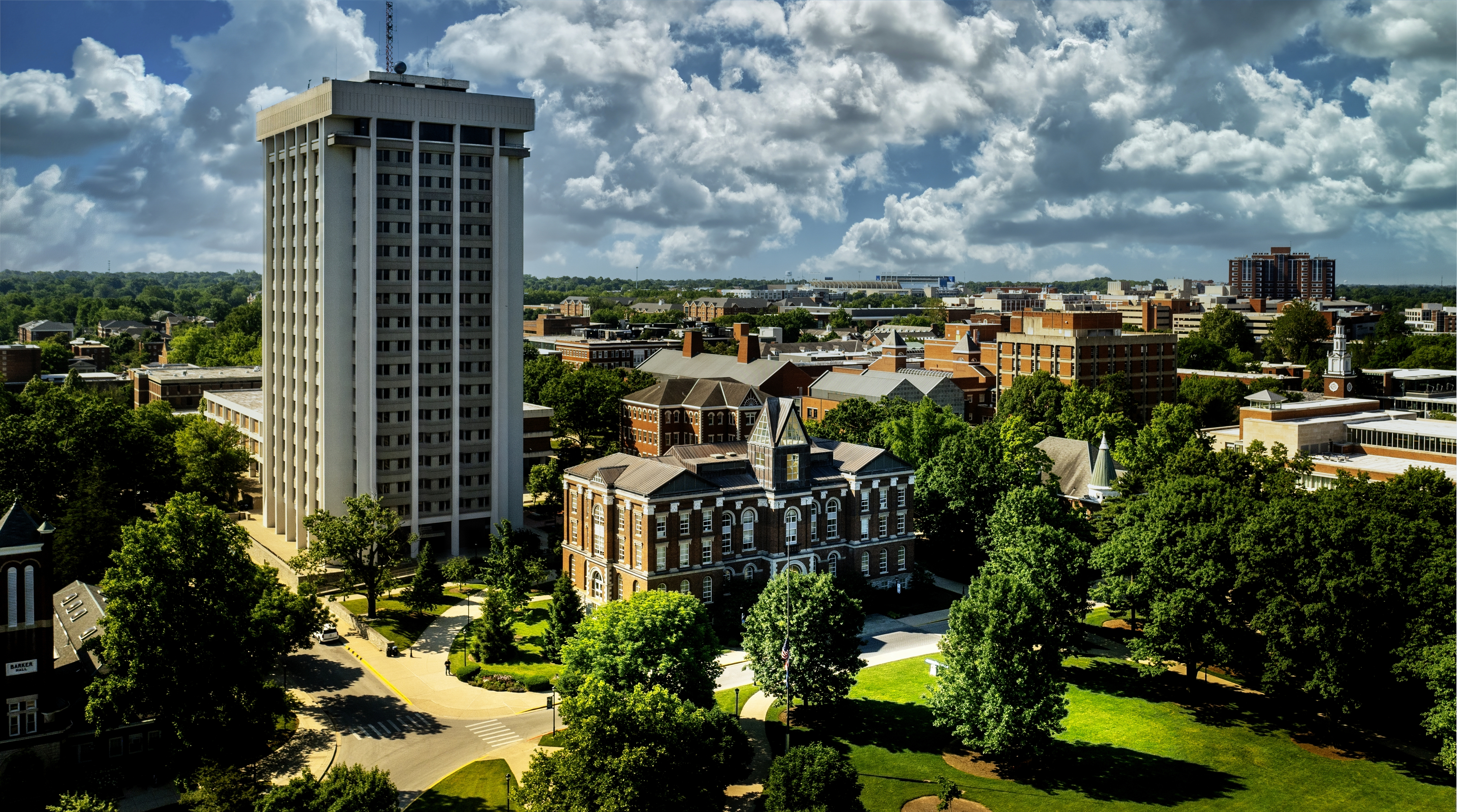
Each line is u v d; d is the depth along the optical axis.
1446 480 115.75
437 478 146.88
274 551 147.62
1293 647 90.69
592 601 126.75
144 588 83.00
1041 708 83.44
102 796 80.62
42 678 81.62
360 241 139.88
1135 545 102.50
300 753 88.94
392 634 119.00
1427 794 81.94
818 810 71.12
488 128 146.62
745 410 197.88
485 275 148.38
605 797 68.12
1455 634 84.50
